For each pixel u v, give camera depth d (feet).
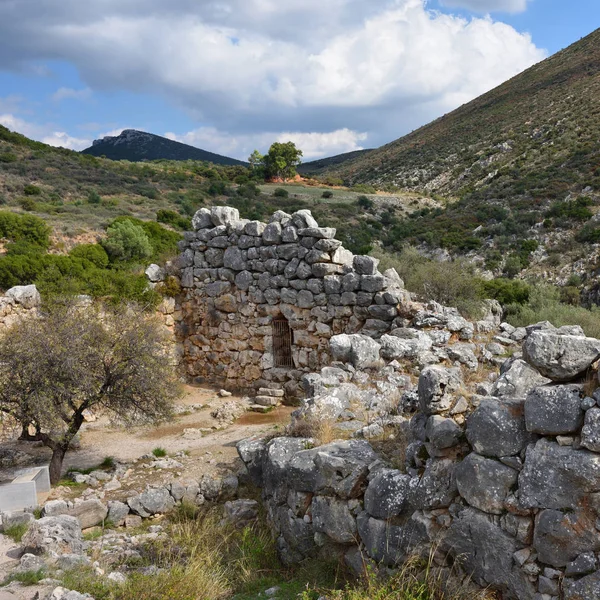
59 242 116.26
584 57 374.43
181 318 60.85
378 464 21.76
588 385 16.03
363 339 38.34
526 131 296.92
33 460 36.52
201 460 36.04
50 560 21.30
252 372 55.42
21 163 211.00
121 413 34.04
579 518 15.51
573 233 162.71
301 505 23.47
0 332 38.75
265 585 22.36
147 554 24.73
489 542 17.20
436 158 340.80
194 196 212.43
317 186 291.17
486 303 71.41
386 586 18.37
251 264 55.06
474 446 17.83
